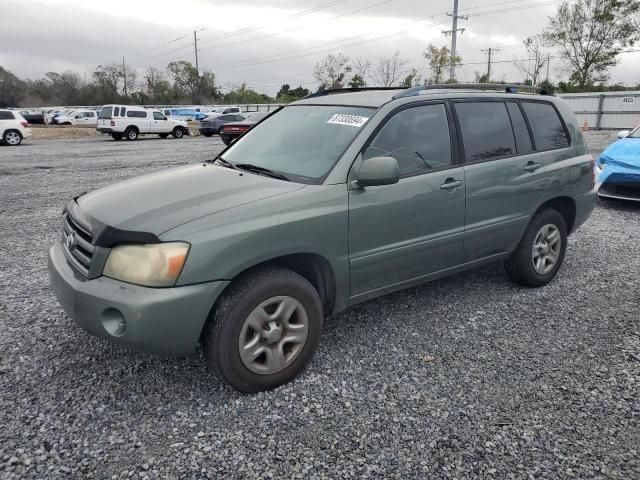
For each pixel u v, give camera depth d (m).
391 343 3.69
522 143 4.45
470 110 4.13
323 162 3.41
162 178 3.53
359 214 3.31
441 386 3.15
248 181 3.32
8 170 12.64
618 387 3.15
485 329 3.92
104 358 3.43
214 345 2.85
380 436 2.69
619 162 7.83
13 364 3.33
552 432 2.73
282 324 3.06
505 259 4.59
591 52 45.62
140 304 2.61
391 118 3.62
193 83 79.00
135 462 2.48
